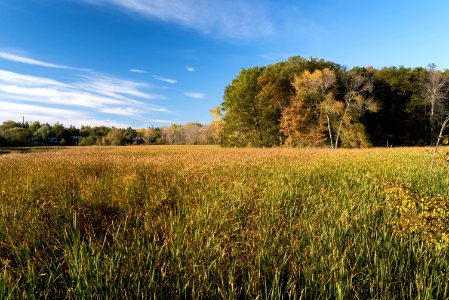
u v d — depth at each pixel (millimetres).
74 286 2168
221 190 4840
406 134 45406
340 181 5973
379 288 2215
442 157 5793
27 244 2695
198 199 4441
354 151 17781
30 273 2215
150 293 2029
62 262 2459
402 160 10570
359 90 37312
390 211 3779
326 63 43188
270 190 4961
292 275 2318
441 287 2201
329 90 36469
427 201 2850
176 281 2266
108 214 3980
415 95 44094
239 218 3656
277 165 8953
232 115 39438
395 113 45125
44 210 3744
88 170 7426
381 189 4906
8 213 3516
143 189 5082
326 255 2578
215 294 2082
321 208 3996
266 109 37094
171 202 4566
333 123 34750
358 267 2449
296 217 3744
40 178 5750
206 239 2881
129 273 2277
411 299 2035
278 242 2918
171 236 2852
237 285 2326
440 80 41625
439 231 2582
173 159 11219
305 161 10266
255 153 15766
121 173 6848
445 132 36125
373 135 43750
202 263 2420
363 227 3279
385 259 2480
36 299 2088
